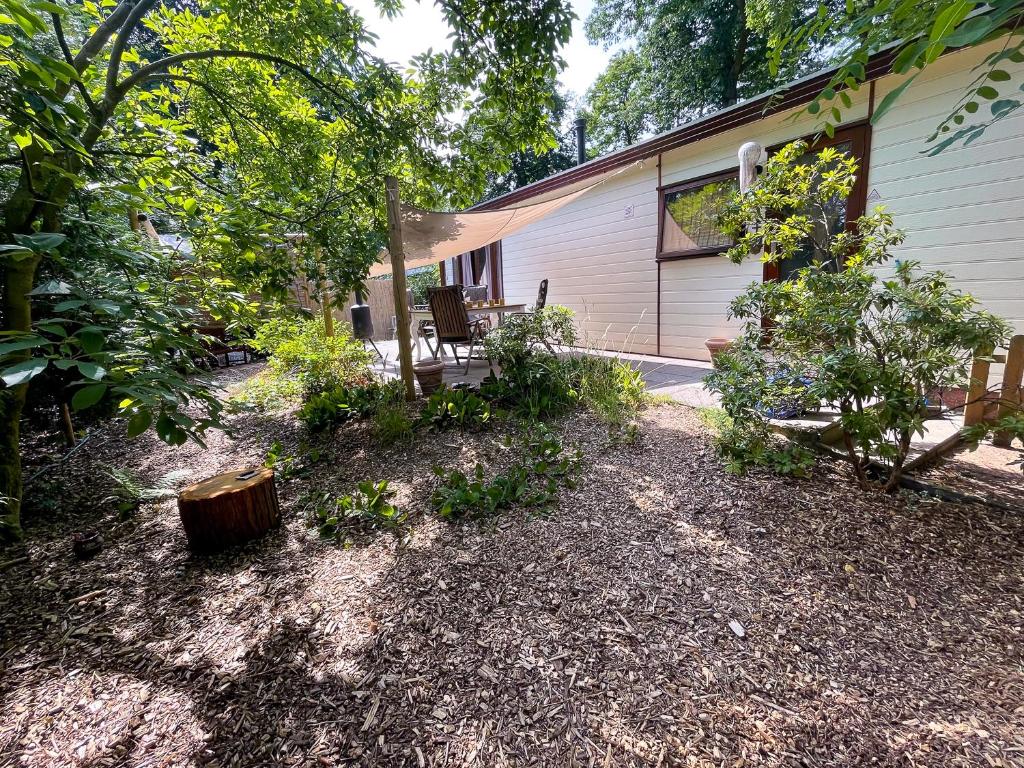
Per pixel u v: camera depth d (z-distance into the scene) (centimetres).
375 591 197
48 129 164
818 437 282
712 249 534
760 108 445
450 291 534
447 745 129
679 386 455
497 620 174
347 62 363
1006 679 140
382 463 333
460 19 335
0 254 133
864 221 263
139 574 227
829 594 178
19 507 268
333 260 346
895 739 124
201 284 294
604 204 679
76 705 150
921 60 111
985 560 187
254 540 248
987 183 345
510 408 407
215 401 178
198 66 378
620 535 223
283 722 139
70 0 316
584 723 133
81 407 120
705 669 149
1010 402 231
